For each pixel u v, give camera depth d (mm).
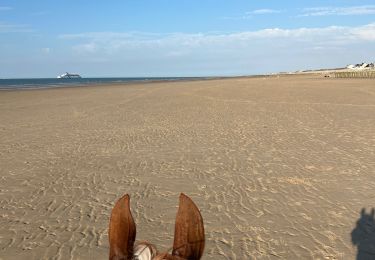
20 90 58656
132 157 11984
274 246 6164
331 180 9305
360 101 27781
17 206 8133
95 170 10672
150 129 16969
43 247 6309
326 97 31812
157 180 9664
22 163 11617
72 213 7695
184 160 11484
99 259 5895
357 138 14086
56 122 20188
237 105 26938
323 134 14961
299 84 57031
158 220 7277
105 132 16531
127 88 57656
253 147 12961
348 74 91125
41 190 9125
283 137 14531
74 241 6500
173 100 32656
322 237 6426
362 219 7094
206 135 15227
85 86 72688
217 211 7621
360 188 8695
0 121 21281
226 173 10102
